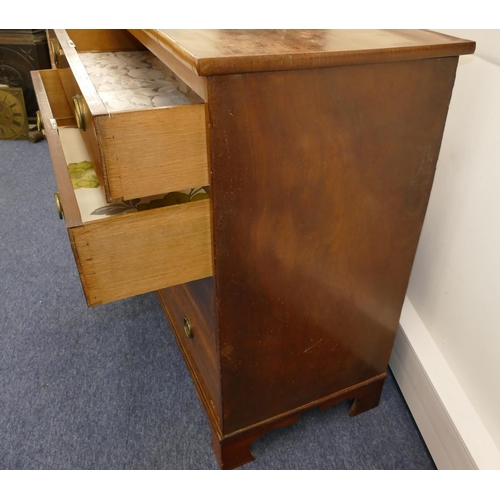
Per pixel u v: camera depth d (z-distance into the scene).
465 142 0.80
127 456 0.90
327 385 0.89
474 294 0.80
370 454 0.91
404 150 0.65
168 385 1.04
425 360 0.92
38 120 0.85
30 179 1.81
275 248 0.65
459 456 0.79
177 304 1.03
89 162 0.80
